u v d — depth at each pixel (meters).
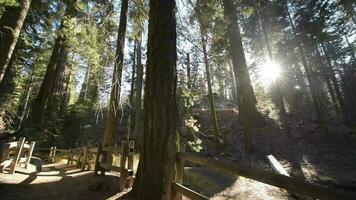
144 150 5.71
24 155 10.21
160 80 5.83
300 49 24.27
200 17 8.38
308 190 2.23
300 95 31.72
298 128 20.95
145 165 5.61
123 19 10.68
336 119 28.61
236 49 19.05
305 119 25.11
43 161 15.13
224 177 9.62
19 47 17.34
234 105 32.81
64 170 10.43
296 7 23.77
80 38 11.08
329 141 18.23
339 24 23.92
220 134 20.78
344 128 22.20
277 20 23.45
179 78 11.37
